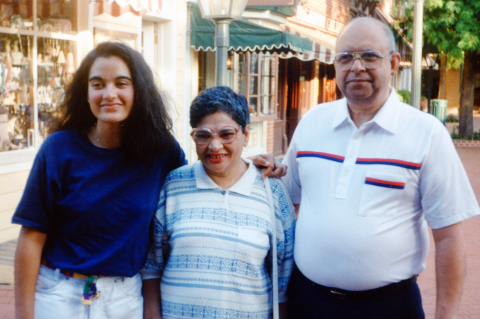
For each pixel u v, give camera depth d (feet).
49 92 19.89
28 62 18.95
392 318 7.38
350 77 7.43
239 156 7.44
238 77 33.83
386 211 7.25
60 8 20.04
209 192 7.51
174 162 8.02
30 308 6.81
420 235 7.52
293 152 8.49
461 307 14.55
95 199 6.82
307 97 49.55
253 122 35.83
